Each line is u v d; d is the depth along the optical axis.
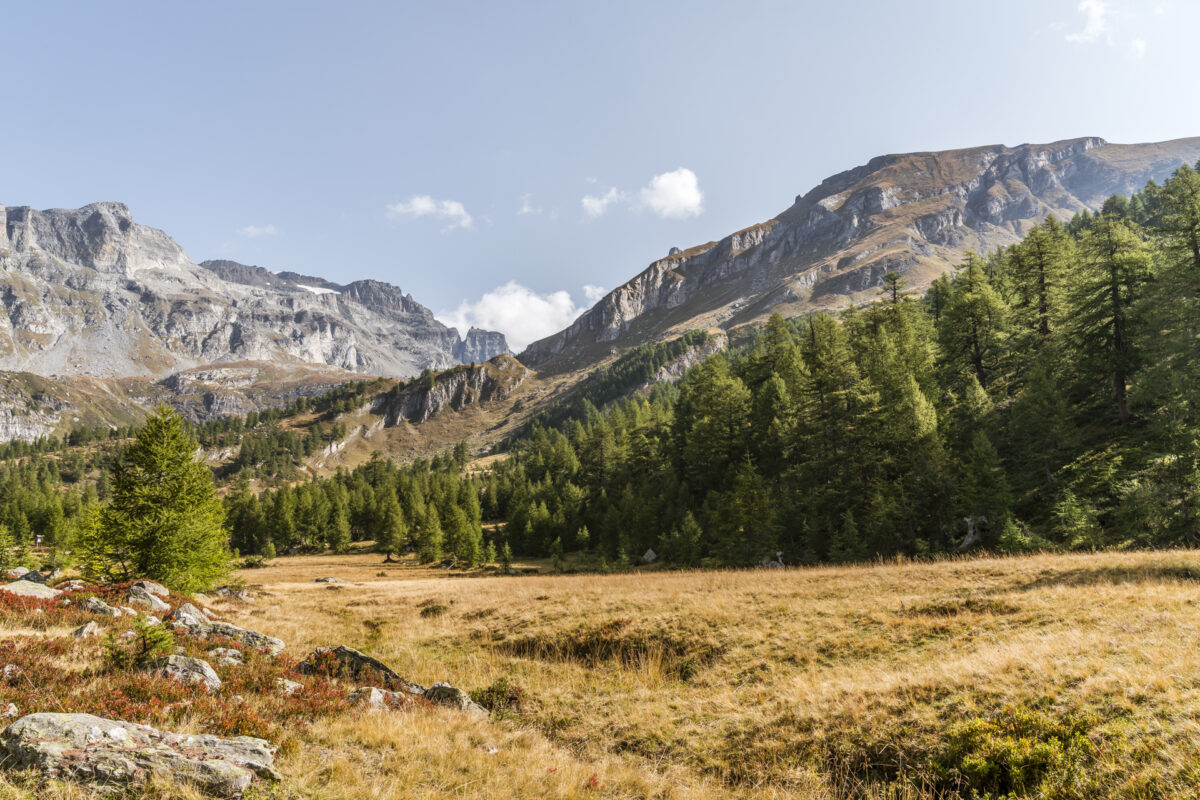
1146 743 8.07
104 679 11.26
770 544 49.53
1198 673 9.38
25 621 15.91
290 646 22.55
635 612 21.83
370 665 16.75
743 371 87.31
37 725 7.64
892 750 10.42
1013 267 54.50
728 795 10.46
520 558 90.00
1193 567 17.16
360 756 10.22
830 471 53.00
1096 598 15.07
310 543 113.75
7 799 6.29
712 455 69.50
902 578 21.84
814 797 10.04
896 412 46.25
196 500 27.36
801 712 12.45
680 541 58.09
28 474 190.62
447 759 10.67
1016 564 21.45
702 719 13.57
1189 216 34.03
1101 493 35.72
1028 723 9.45
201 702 10.91
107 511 25.88
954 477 41.69
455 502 111.00
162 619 19.28
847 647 16.05
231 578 34.22
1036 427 41.75
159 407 27.48
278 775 8.31
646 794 10.53
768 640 17.61
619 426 131.50
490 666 19.70
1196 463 30.14
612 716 14.50
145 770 7.22
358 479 154.75
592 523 87.81
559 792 10.04
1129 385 41.56
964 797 8.95
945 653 14.05
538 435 174.50
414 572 80.94
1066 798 7.83
